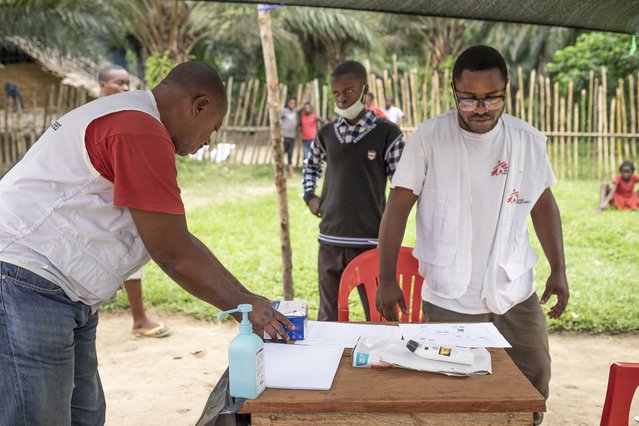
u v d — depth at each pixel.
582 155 12.92
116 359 4.58
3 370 2.10
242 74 22.78
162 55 14.97
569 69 17.42
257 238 8.06
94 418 2.59
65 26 14.31
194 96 2.25
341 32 18.94
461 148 2.80
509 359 2.14
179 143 2.33
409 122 13.26
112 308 5.61
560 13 3.47
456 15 3.57
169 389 4.11
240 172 14.01
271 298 5.80
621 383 2.24
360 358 2.08
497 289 2.86
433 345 2.09
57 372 2.16
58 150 2.10
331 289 4.22
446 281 2.86
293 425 1.86
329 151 4.13
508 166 2.80
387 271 2.92
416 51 23.16
